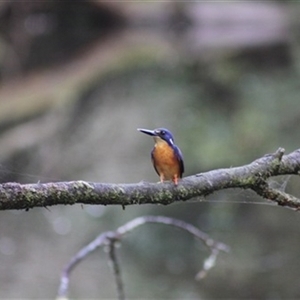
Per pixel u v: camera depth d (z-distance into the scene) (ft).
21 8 95.76
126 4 139.95
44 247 37.42
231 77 64.75
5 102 61.98
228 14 142.92
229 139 49.11
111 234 14.35
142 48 102.22
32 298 31.32
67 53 102.63
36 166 45.85
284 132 50.03
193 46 100.94
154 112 55.72
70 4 112.27
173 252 36.70
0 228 39.73
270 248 35.70
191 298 32.30
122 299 14.57
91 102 59.72
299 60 71.72
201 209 40.01
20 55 92.53
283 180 11.71
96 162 46.44
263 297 32.12
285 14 106.22
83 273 34.40
